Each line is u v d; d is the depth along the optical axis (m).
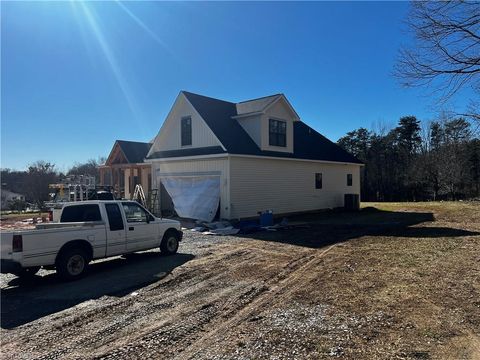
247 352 4.10
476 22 7.89
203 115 19.25
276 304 5.70
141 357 4.11
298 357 3.92
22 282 7.67
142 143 28.42
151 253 10.52
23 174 46.06
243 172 18.00
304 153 22.48
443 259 8.31
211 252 10.38
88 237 8.14
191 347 4.31
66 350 4.34
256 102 21.06
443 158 38.50
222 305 5.78
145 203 21.39
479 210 21.59
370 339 4.30
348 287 6.42
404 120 49.53
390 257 8.76
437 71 8.74
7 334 4.87
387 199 47.38
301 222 17.66
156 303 5.97
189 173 19.45
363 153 50.31
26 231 7.16
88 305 5.98
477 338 4.25
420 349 4.02
